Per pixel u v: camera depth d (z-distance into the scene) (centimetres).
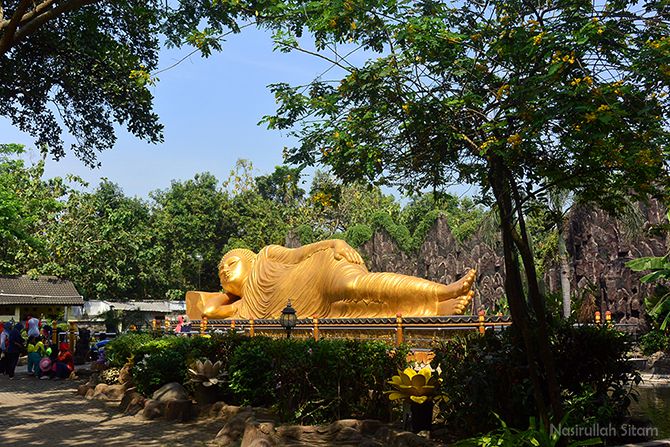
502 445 610
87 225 4278
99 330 3547
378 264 3706
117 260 4366
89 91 1548
